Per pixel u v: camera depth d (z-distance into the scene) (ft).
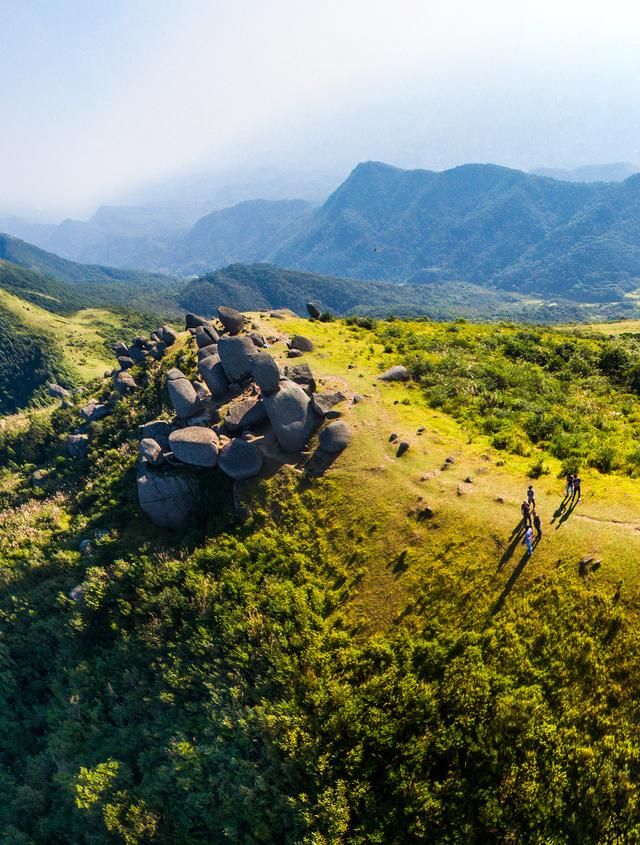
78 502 181.68
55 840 116.67
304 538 110.22
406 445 119.85
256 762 80.59
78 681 120.26
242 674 90.58
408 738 73.51
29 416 390.83
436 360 177.47
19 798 123.65
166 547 129.08
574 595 78.33
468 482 106.22
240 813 79.25
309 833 69.97
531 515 92.07
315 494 117.08
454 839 63.98
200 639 99.60
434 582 89.86
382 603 91.91
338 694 80.38
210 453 131.23
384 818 68.23
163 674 100.83
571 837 61.11
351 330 230.89
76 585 138.31
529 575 83.35
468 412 137.49
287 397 129.70
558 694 70.95
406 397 147.54
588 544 83.71
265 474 126.11
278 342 191.52
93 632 123.65
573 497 94.12
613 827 60.29
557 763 65.46
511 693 72.38
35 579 153.17
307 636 90.89
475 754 69.10
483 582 85.76
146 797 92.68
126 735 105.19
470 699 73.26
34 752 132.67
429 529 98.48
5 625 145.89
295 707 81.87
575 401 146.20
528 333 226.79
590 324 512.22
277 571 105.40
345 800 70.38
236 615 98.99
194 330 242.17
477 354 189.78
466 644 79.82
